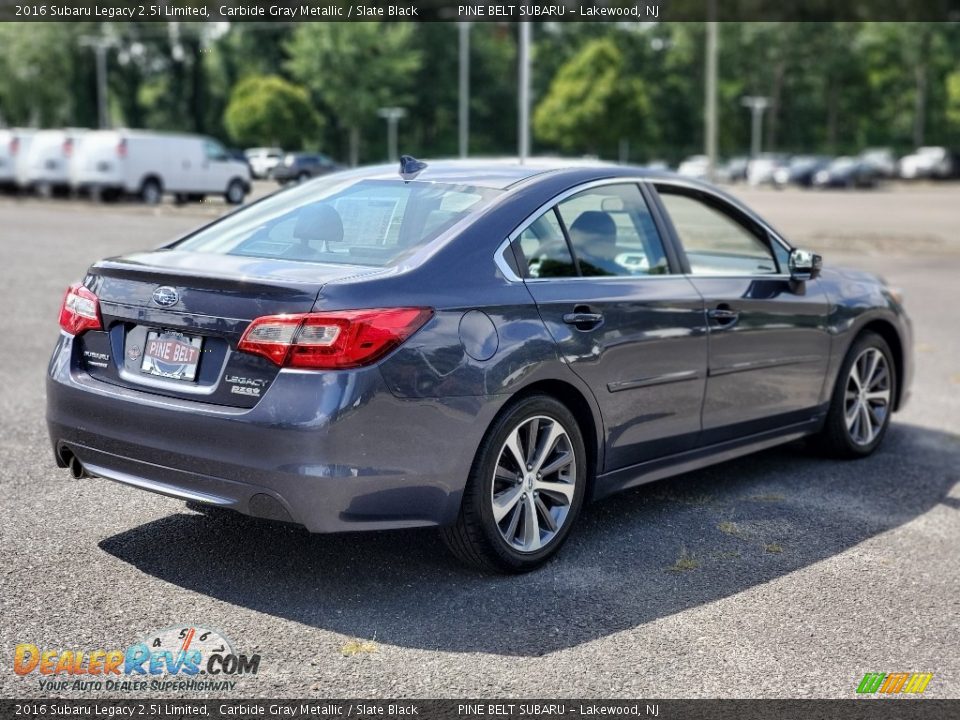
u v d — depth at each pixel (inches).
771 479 221.9
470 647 138.1
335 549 171.0
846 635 145.6
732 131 3484.3
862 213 1245.1
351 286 144.0
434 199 169.8
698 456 195.5
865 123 3612.2
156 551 167.2
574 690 127.6
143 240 665.6
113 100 2903.5
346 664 132.3
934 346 385.1
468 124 3341.5
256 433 140.7
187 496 147.8
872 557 176.9
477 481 153.9
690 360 187.3
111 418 153.8
